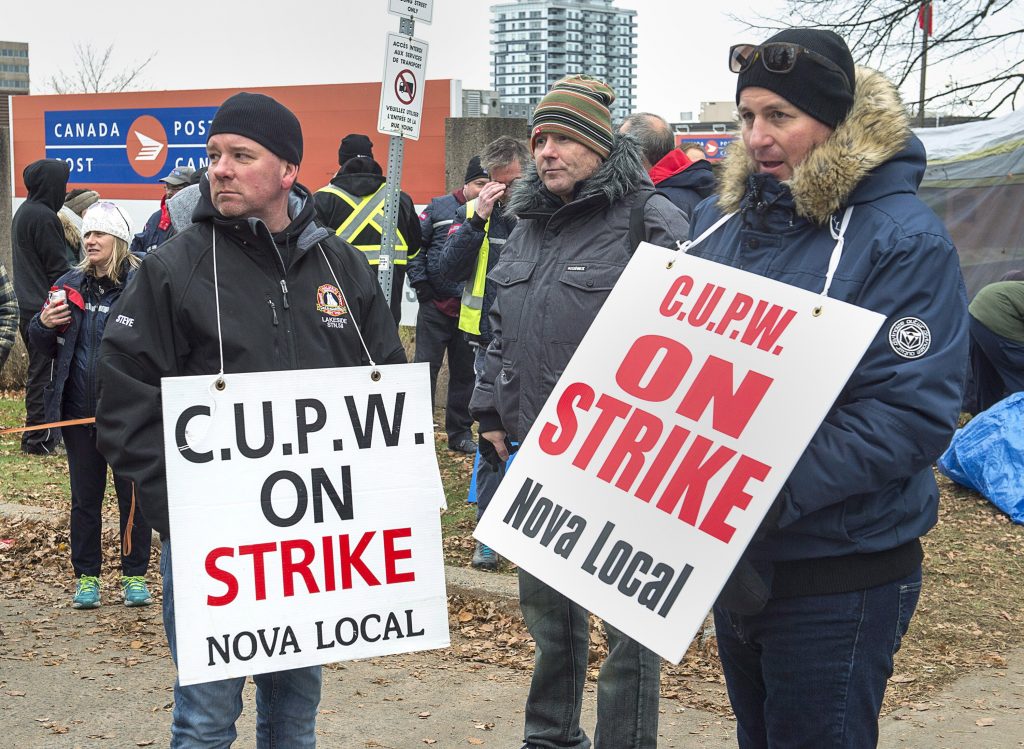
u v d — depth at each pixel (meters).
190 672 2.84
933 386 2.35
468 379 8.99
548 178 3.60
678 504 2.46
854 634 2.50
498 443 3.94
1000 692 4.80
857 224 2.48
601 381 2.66
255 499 2.92
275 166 3.07
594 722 4.48
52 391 5.71
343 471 3.00
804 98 2.48
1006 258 11.37
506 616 5.71
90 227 5.61
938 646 5.32
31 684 4.92
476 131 10.58
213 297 3.04
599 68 141.88
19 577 6.54
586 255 3.58
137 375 3.01
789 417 2.36
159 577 6.53
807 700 2.54
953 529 7.14
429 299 8.79
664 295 2.64
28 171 9.49
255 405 2.93
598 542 2.55
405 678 5.01
